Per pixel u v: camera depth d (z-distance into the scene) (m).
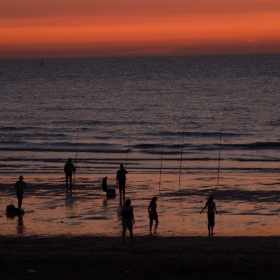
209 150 58.59
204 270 15.91
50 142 64.75
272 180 40.38
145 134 72.94
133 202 32.38
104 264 16.92
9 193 35.59
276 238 23.06
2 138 69.81
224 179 41.03
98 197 33.97
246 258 17.91
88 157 54.22
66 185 37.12
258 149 58.84
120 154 56.25
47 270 16.12
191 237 23.50
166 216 28.47
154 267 16.42
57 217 28.30
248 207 30.56
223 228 25.52
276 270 15.88
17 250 20.75
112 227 25.89
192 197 33.81
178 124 83.38
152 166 48.56
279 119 86.94
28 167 47.84
